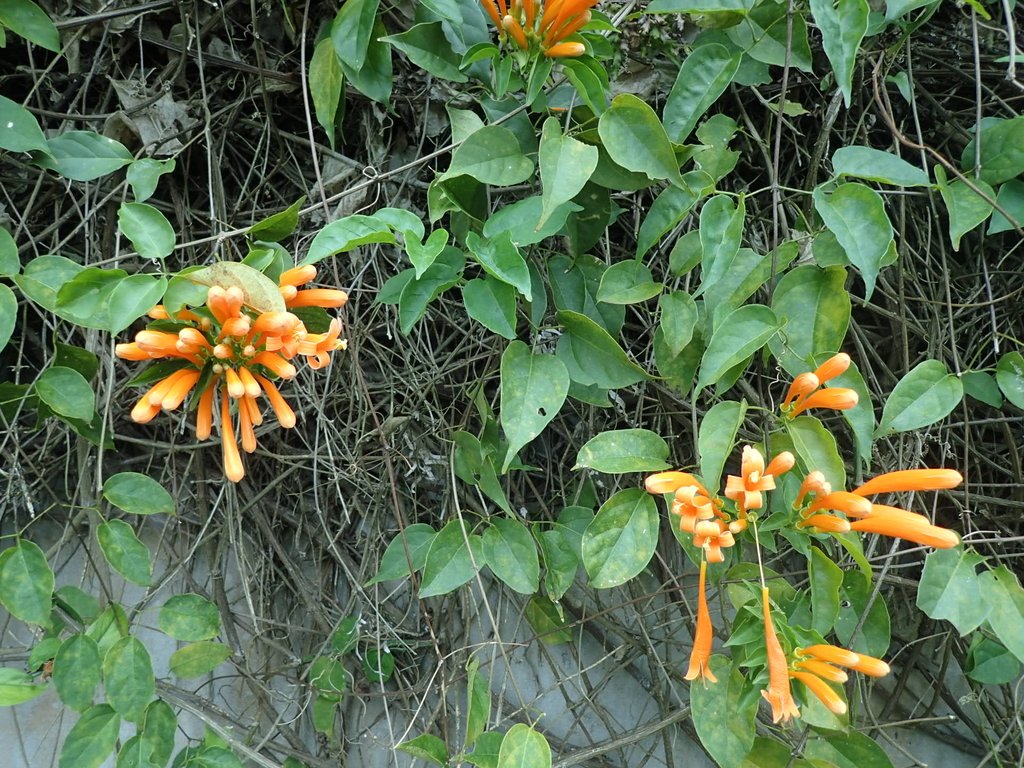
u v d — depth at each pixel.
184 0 0.69
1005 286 0.77
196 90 0.72
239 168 0.75
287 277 0.53
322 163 0.74
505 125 0.63
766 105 0.67
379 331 0.77
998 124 0.64
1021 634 0.58
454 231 0.65
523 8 0.57
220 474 0.79
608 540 0.59
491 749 0.62
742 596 0.65
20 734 0.76
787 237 0.69
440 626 0.80
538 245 0.67
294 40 0.71
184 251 0.72
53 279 0.59
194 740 0.78
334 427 0.75
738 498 0.51
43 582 0.62
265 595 0.79
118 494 0.64
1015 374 0.63
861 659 0.50
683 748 0.80
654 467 0.58
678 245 0.63
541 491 0.78
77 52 0.70
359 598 0.78
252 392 0.50
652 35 0.69
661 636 0.79
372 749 0.80
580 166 0.56
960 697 0.81
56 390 0.61
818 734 0.62
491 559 0.67
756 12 0.64
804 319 0.59
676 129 0.61
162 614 0.67
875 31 0.65
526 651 0.80
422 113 0.72
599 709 0.77
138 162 0.63
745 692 0.53
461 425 0.74
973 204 0.63
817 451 0.56
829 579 0.58
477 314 0.58
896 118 0.76
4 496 0.73
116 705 0.63
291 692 0.79
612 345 0.61
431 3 0.59
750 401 0.72
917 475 0.51
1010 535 0.78
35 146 0.60
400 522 0.66
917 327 0.75
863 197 0.58
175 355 0.51
